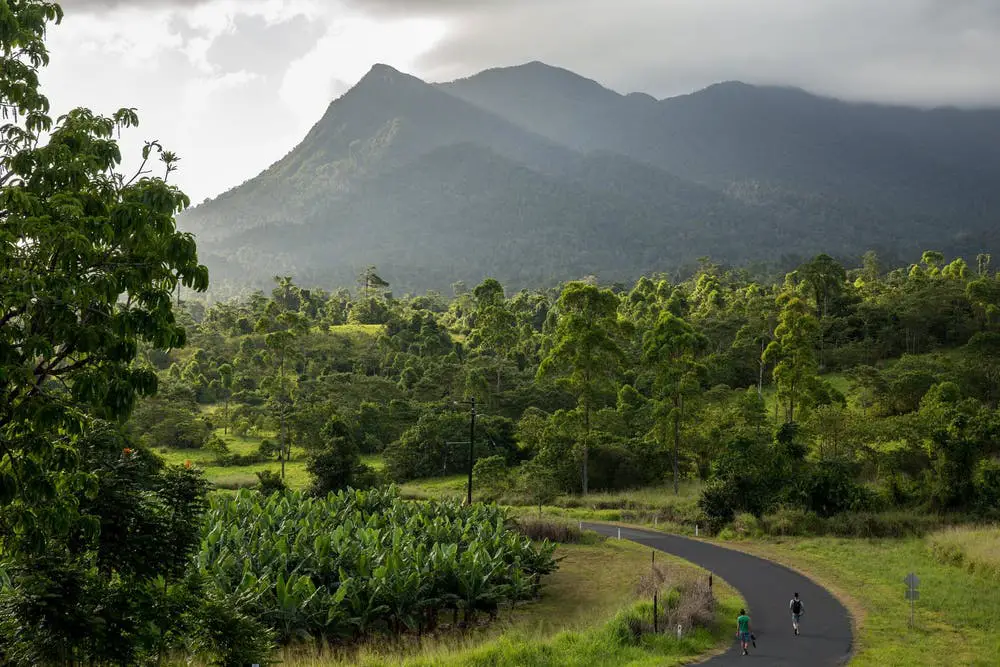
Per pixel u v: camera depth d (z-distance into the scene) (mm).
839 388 105688
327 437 75562
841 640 30734
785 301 129250
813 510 56969
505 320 129875
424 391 115062
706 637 30766
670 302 147375
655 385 81188
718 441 78000
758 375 117938
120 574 17078
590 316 78375
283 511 49750
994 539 45500
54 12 14250
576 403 105938
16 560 15656
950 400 74312
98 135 14273
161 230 12984
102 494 16500
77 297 12031
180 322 169250
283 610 30625
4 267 11820
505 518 53562
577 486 78250
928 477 58844
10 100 13625
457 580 36438
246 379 130750
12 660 15016
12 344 12070
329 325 168625
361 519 49812
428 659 24562
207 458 94125
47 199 13125
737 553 49312
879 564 43938
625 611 31531
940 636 31047
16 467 12312
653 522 62188
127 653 16219
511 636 28500
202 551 35844
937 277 149750
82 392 12562
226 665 18484
